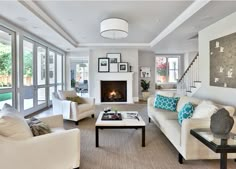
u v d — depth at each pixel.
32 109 5.60
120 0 3.22
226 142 1.78
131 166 2.38
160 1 3.26
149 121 4.66
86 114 4.70
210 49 4.29
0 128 1.70
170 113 3.62
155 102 4.28
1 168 1.66
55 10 3.70
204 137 1.91
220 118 1.88
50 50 7.08
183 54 9.85
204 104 2.69
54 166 1.94
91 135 3.61
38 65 6.08
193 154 2.29
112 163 2.46
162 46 7.28
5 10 3.31
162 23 4.62
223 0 2.87
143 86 8.81
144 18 4.20
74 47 7.47
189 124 2.26
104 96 8.04
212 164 2.43
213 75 4.18
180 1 3.27
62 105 4.50
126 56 8.12
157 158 2.61
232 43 3.49
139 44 7.45
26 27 4.46
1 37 4.06
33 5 3.38
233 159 2.53
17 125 1.79
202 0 3.11
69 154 2.05
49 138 1.90
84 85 9.29
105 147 3.01
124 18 4.19
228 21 3.59
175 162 2.49
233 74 3.47
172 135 2.73
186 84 6.48
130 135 3.61
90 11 3.73
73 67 9.20
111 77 7.91
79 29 5.22
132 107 6.78
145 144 3.14
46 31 4.83
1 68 4.08
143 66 9.11
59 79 8.30
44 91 6.62
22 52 4.69
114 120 3.22
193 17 3.65
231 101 3.56
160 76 9.96
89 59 8.09
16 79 4.58
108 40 6.86
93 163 2.45
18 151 1.72
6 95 4.23
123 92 8.05
